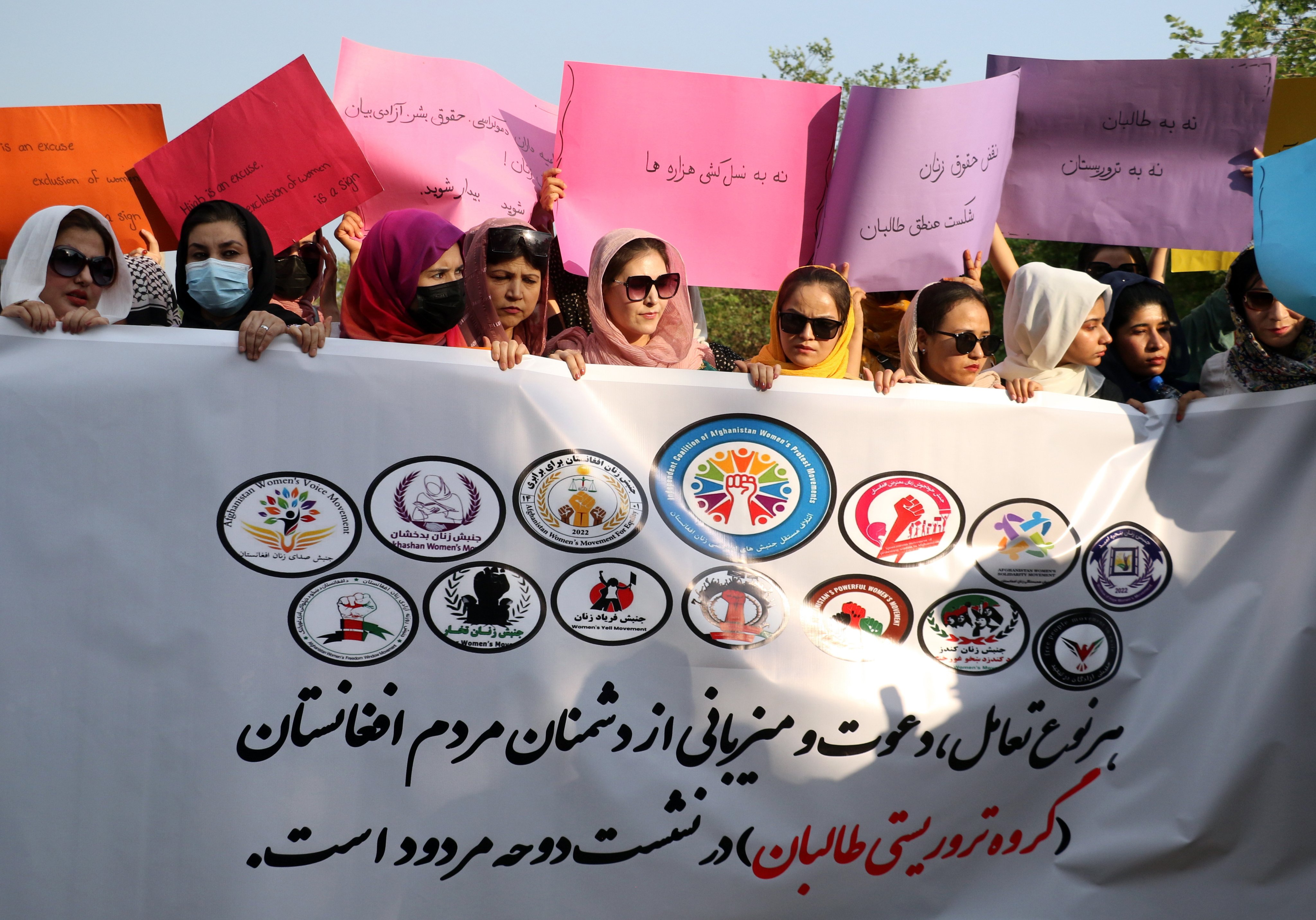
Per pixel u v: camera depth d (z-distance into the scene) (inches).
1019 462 138.6
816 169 171.6
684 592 131.5
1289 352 145.2
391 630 124.9
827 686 132.6
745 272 170.4
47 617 118.4
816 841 129.6
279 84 161.9
